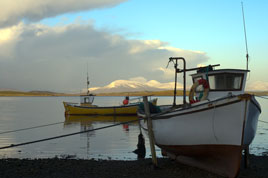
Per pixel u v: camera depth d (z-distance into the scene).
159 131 12.52
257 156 15.51
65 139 22.69
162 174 11.40
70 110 49.47
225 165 10.72
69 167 12.59
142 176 11.14
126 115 48.47
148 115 12.66
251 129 10.46
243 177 11.16
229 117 9.93
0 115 52.19
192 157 12.03
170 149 12.71
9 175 11.16
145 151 17.11
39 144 20.25
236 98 9.61
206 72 12.54
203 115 10.52
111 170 12.09
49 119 43.53
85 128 31.69
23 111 66.00
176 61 14.32
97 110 48.62
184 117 11.08
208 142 10.73
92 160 14.31
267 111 59.22
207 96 12.41
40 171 11.81
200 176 11.03
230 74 12.04
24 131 28.52
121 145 19.92
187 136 11.20
